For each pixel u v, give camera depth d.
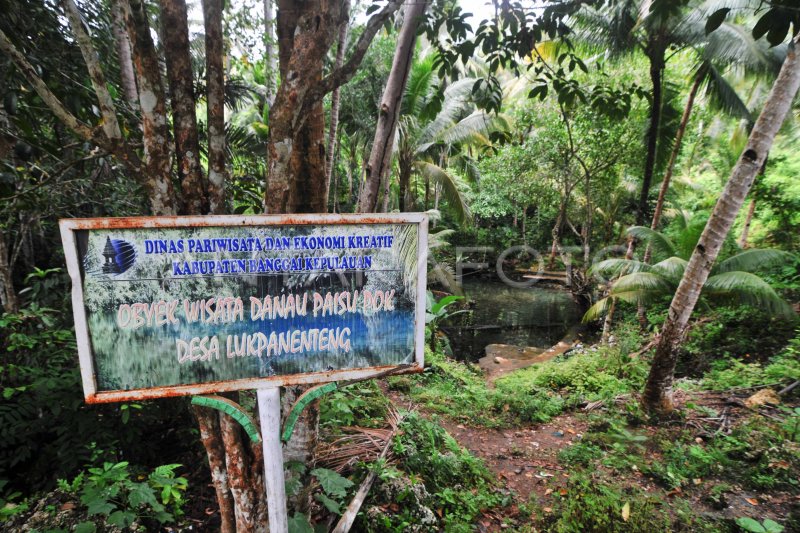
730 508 3.56
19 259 5.46
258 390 1.63
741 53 7.35
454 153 13.27
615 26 8.11
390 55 8.45
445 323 11.80
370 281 1.64
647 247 10.36
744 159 4.29
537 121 11.06
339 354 1.66
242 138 6.16
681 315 4.93
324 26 1.77
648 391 5.27
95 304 1.45
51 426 3.22
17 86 3.27
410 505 3.16
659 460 4.30
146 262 1.47
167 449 3.65
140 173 1.76
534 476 4.16
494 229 22.25
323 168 2.42
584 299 11.88
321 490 3.06
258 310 1.57
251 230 1.51
